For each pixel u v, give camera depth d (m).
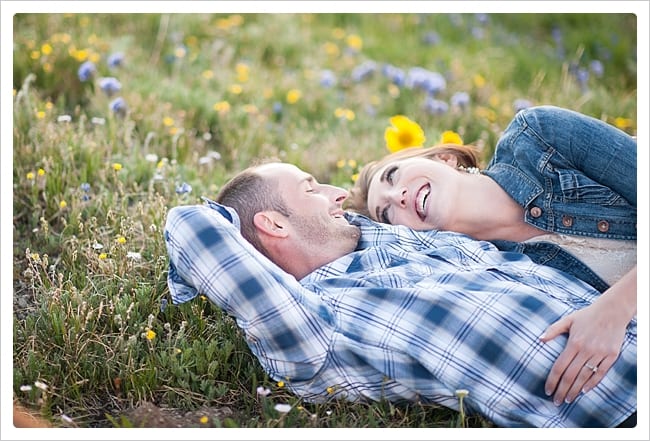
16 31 4.09
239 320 2.15
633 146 2.42
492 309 2.11
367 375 2.15
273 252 2.42
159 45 4.45
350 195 2.85
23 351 2.25
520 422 2.06
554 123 2.48
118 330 2.34
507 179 2.52
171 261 2.26
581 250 2.42
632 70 4.89
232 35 4.76
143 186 3.10
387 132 3.18
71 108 3.73
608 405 2.08
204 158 3.21
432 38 5.21
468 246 2.41
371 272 2.32
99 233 2.72
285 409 2.01
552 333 2.08
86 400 2.15
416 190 2.54
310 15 5.31
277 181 2.45
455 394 2.06
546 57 5.15
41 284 2.44
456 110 4.04
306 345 2.13
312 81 4.38
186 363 2.22
